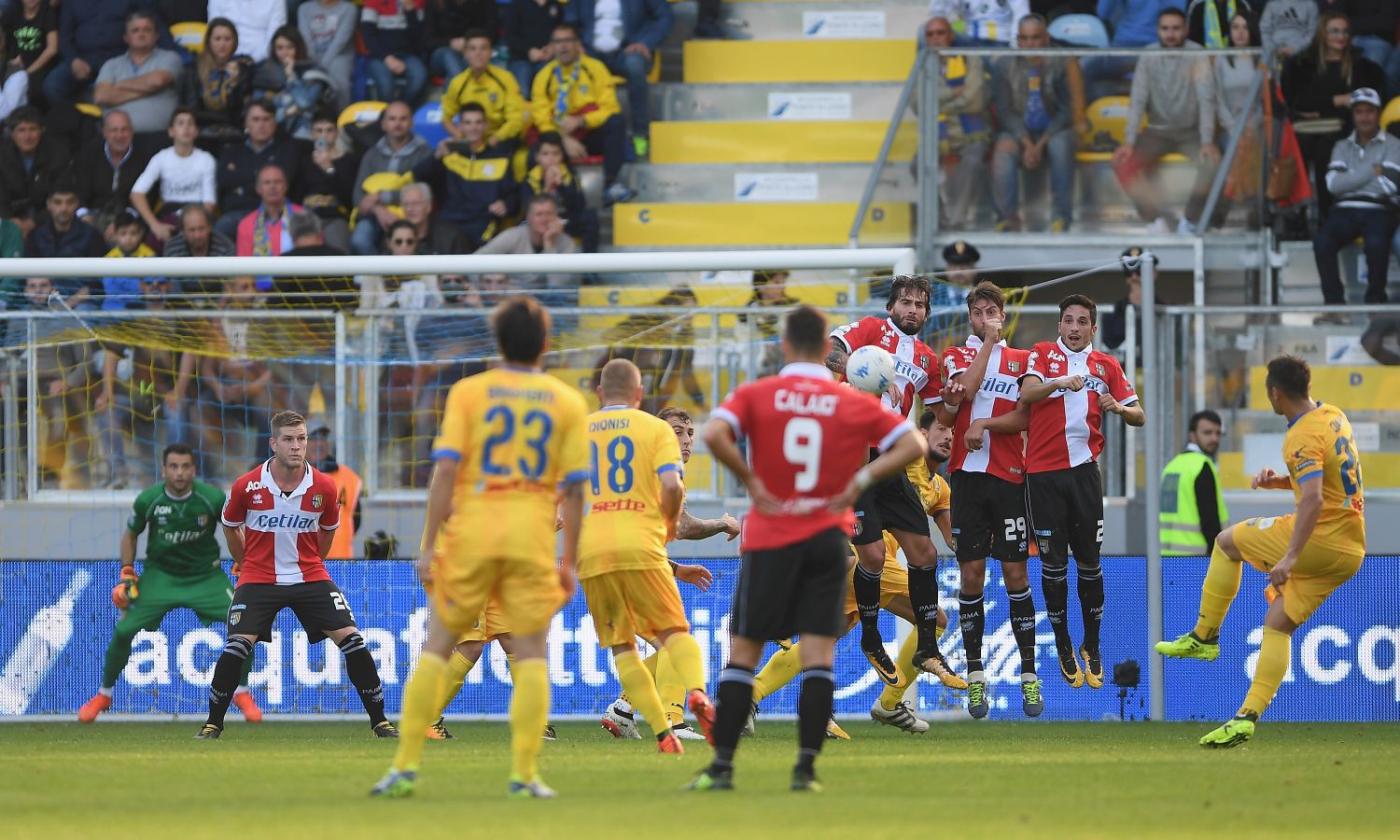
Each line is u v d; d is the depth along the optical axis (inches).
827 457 898.1
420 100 2500.0
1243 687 1642.5
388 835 738.8
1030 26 2341.3
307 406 1980.8
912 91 2133.4
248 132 2362.2
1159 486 1636.3
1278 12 2427.4
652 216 2460.6
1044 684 1653.5
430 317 1978.3
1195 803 895.7
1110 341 1895.9
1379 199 2174.0
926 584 1429.6
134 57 2487.7
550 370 1990.7
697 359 1967.3
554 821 789.2
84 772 1101.7
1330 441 1270.9
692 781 986.7
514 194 2321.6
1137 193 2132.1
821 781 1011.3
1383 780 1034.7
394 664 1692.9
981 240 2128.4
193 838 737.6
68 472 1982.0
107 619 1736.0
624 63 2484.0
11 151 2407.7
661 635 1219.2
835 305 2101.4
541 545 880.3
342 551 1777.8
